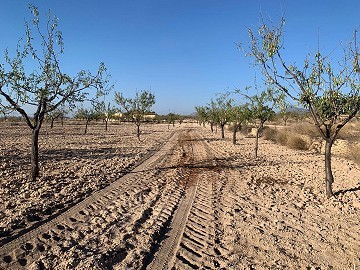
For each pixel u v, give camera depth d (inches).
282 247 293.0
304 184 541.6
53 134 1546.5
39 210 359.9
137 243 291.9
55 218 342.3
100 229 316.8
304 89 393.4
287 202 430.9
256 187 511.8
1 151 801.6
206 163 748.0
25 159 703.1
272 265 259.4
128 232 311.3
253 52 395.9
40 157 741.3
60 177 529.0
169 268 250.8
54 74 473.4
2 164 612.4
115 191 464.1
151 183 526.6
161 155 882.1
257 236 314.2
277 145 1191.6
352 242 306.0
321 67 388.2
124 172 608.4
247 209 398.6
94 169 614.5
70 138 1342.3
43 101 480.7
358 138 996.6
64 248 274.2
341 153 906.7
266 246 293.3
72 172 577.6
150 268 250.4
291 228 338.3
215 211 388.5
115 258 262.4
